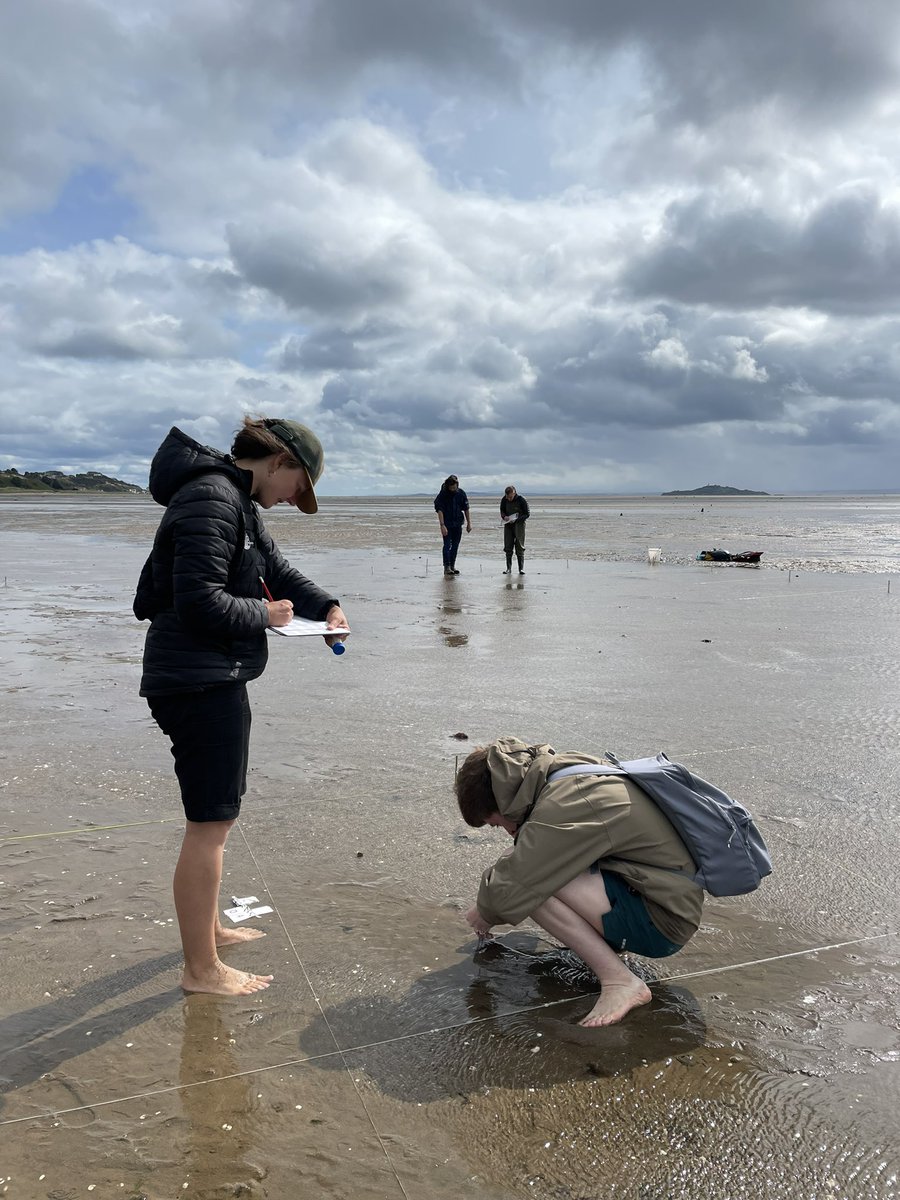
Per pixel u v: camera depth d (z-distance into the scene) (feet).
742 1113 7.70
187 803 9.43
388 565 62.49
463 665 26.45
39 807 14.74
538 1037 8.82
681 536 101.65
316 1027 9.00
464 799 10.30
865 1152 7.24
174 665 9.23
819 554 72.23
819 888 11.93
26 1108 7.77
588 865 9.30
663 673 25.18
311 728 19.45
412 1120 7.64
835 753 17.54
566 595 44.04
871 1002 9.38
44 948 10.46
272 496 10.02
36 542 86.69
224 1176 6.98
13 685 23.56
